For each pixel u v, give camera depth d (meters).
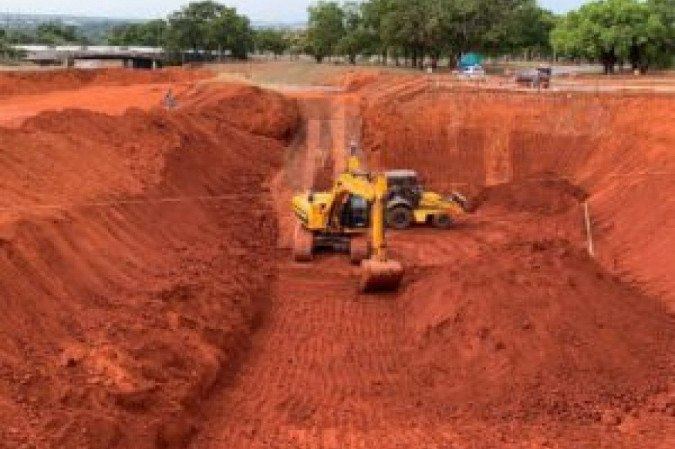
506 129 45.59
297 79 81.19
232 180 39.59
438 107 47.59
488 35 76.69
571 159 43.59
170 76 84.19
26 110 51.66
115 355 18.00
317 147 46.75
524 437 18.17
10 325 17.83
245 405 19.17
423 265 30.39
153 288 23.03
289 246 32.78
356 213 30.72
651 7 81.88
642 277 28.22
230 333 21.98
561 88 51.03
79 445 14.81
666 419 19.09
